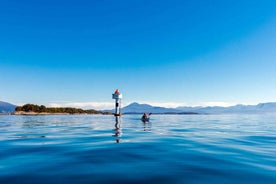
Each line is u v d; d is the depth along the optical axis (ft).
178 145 40.52
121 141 45.93
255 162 27.81
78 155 31.89
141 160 28.86
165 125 99.71
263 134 59.82
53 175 22.56
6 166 26.00
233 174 22.94
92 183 20.26
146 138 50.88
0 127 89.04
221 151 34.78
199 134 59.72
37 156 31.37
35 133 63.46
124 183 20.33
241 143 43.14
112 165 26.37
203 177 22.03
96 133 63.00
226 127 86.63
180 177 22.00
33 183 20.29
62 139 49.34
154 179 21.42
